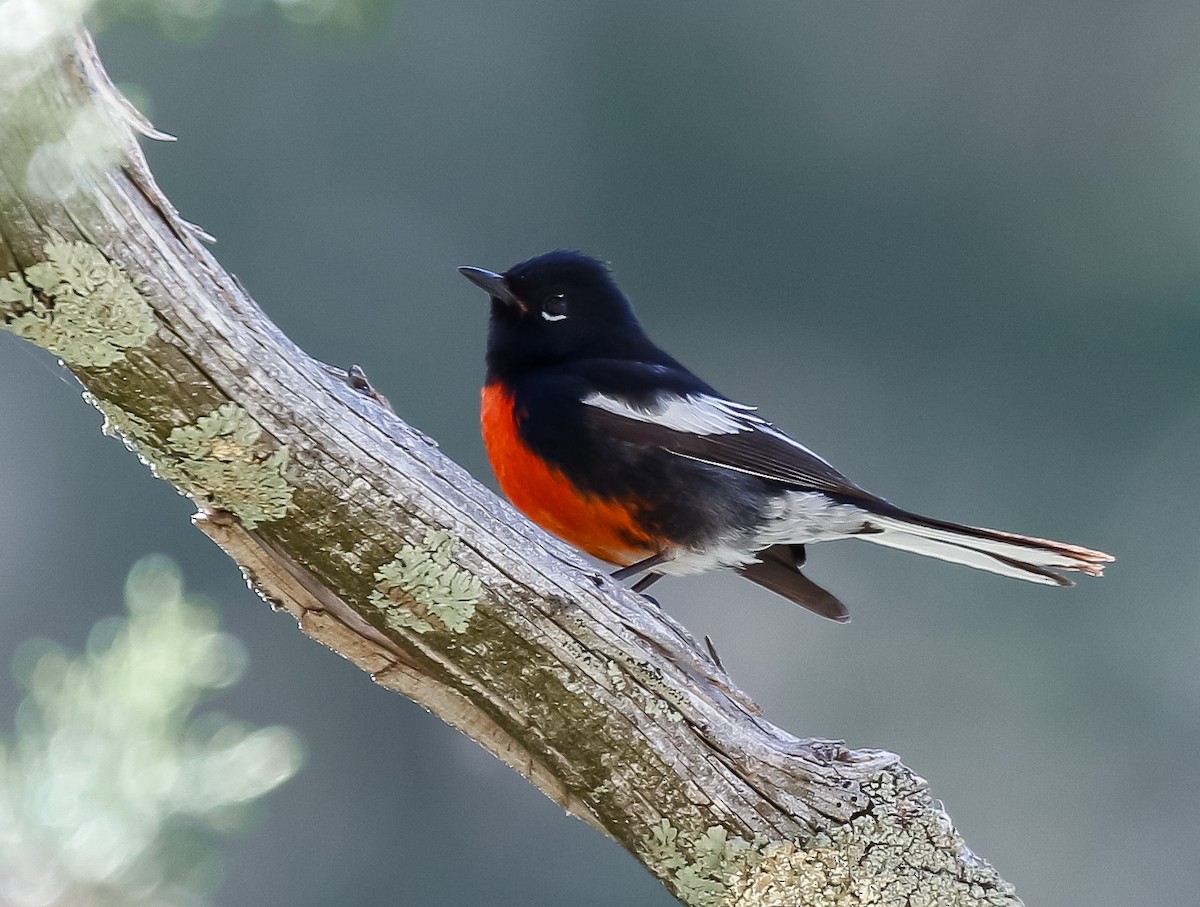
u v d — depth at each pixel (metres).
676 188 14.68
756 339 14.64
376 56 14.14
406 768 13.38
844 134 14.78
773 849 5.86
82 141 4.68
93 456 13.42
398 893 13.12
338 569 5.50
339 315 13.83
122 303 4.98
